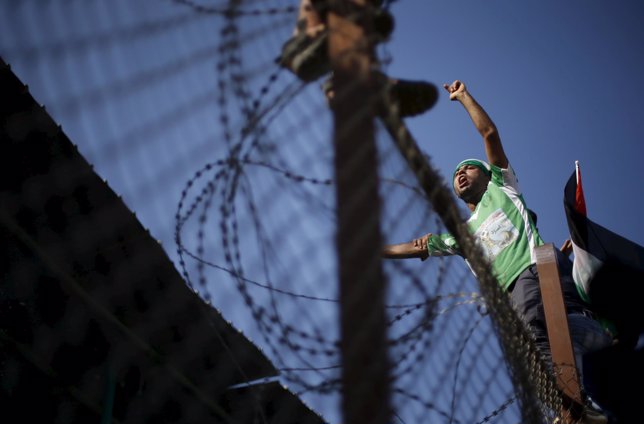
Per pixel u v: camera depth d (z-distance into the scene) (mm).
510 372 2693
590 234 3842
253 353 3559
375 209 1644
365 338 1563
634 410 3391
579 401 3529
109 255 3209
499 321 2654
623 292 3736
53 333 3113
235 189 1879
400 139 1890
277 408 3742
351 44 1796
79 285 3164
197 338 3451
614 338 3736
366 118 1715
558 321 3762
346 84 1748
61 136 2971
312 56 1873
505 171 4844
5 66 2838
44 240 3072
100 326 3242
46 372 3074
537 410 2758
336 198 1659
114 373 2969
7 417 2934
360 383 1536
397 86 2072
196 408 3562
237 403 3656
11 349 2984
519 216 4664
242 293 1940
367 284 1593
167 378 3447
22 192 3010
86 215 3135
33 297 3080
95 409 3193
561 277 4039
